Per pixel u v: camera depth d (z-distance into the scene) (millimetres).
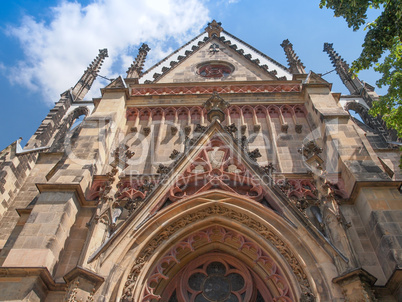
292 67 35469
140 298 14812
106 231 16000
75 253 15922
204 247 18000
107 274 14609
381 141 31688
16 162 28172
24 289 13375
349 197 17953
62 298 14078
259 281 17000
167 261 16609
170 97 28469
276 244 16406
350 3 17938
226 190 18594
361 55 18938
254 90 29500
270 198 18094
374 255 15469
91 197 18859
